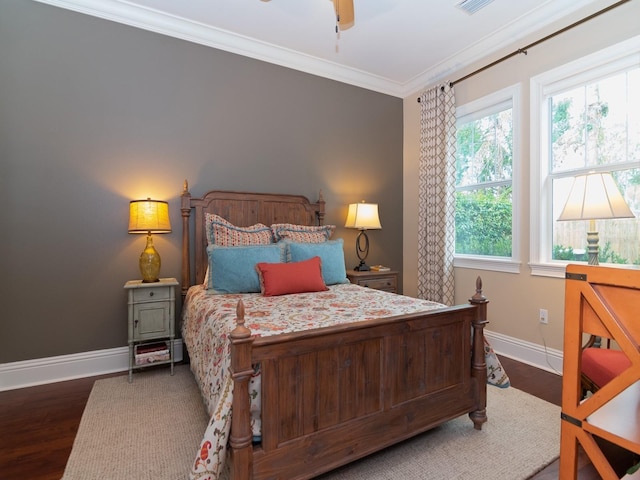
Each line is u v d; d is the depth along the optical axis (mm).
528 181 2896
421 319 1681
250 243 2887
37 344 2484
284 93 3480
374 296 2332
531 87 2861
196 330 2184
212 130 3119
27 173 2463
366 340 1523
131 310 2484
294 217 3467
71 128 2592
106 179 2703
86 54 2643
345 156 3859
